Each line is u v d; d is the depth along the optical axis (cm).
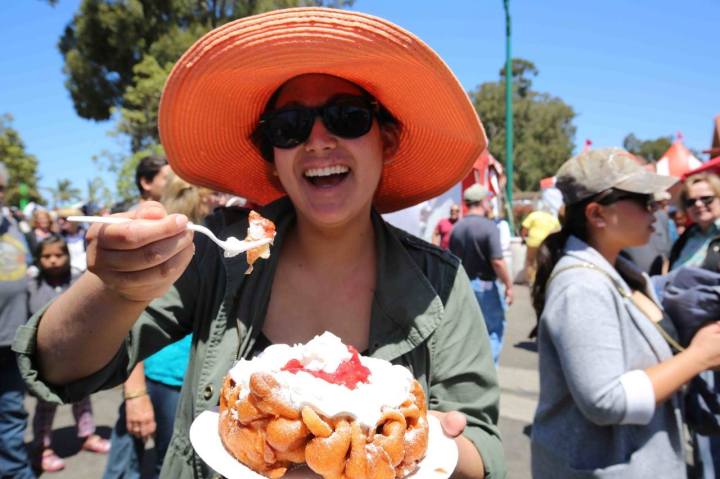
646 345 206
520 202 2567
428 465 117
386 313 150
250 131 177
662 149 5384
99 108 2472
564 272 218
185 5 2280
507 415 532
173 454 145
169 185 309
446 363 150
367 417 109
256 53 138
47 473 438
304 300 157
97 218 99
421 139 179
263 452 109
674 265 462
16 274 379
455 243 619
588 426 210
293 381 111
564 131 4931
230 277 149
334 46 133
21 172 4762
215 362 144
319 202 146
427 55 140
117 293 112
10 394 384
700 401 272
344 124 144
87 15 2230
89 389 126
